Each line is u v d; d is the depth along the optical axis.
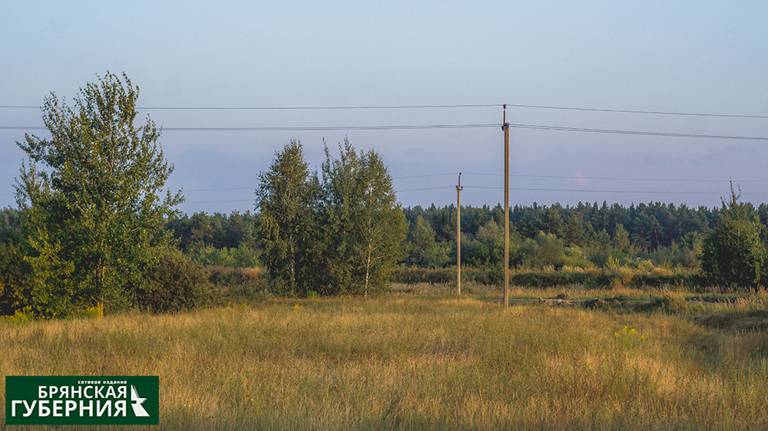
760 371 18.22
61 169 36.38
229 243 134.75
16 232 40.78
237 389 15.21
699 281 59.62
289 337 24.23
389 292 64.31
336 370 18.11
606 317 35.59
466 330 26.30
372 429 12.09
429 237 109.19
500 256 96.31
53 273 35.53
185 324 27.62
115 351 20.64
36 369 17.56
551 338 23.41
